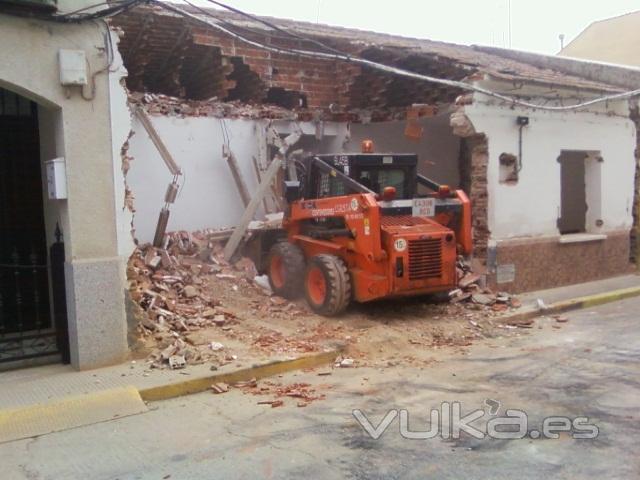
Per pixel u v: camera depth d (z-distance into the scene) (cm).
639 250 1446
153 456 512
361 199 883
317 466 483
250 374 708
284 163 1162
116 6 712
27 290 754
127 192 752
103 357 715
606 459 482
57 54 677
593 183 1359
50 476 484
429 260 899
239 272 1062
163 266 984
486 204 1131
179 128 1102
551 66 1517
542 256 1226
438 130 1431
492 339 891
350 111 1331
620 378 691
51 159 732
